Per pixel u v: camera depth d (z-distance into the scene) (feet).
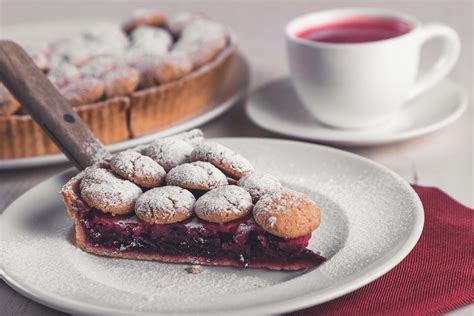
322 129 2.71
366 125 2.71
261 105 2.85
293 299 2.03
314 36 2.74
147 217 2.24
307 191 2.41
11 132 2.62
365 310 2.08
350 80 2.63
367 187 2.37
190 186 2.27
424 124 2.68
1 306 2.19
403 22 2.74
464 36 3.34
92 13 3.94
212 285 2.18
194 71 2.86
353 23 2.79
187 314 2.02
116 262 2.27
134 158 2.33
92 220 2.29
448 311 2.09
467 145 2.69
